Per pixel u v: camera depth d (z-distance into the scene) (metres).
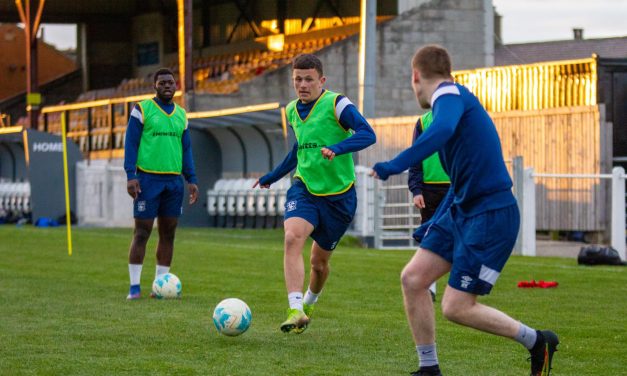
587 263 18.80
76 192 37.19
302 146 10.35
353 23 46.28
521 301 13.04
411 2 42.16
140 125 13.23
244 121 30.73
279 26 50.06
